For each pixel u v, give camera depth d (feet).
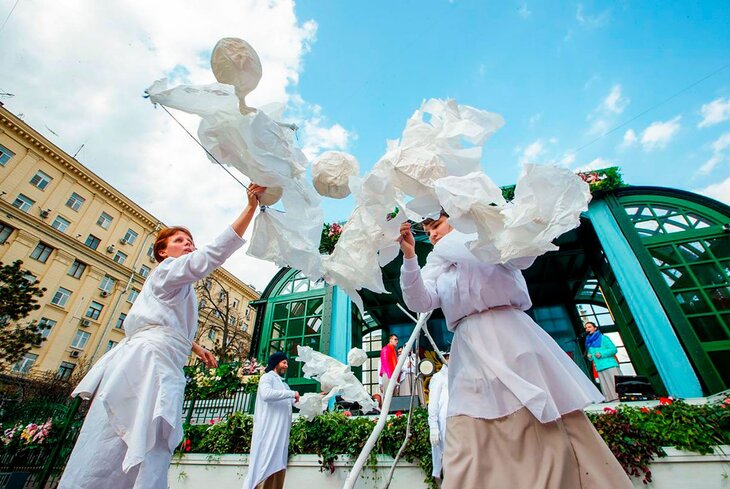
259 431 10.52
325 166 3.96
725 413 9.67
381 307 27.07
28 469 14.96
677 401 10.55
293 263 3.86
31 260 63.87
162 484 3.93
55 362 63.16
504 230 3.11
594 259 20.58
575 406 3.30
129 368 4.03
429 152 3.64
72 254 69.67
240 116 3.21
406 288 4.39
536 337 3.77
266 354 20.58
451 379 4.09
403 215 3.86
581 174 18.71
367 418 12.60
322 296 21.30
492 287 3.95
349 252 3.99
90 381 4.19
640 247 16.34
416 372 6.35
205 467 13.30
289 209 3.80
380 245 3.99
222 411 16.61
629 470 9.39
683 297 15.19
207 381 16.62
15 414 19.74
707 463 9.20
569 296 26.53
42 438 15.70
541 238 2.99
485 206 3.09
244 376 16.53
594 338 17.53
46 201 68.13
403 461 11.18
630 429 9.84
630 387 13.88
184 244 5.57
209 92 3.16
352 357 12.72
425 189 3.60
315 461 12.09
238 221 4.21
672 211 17.17
